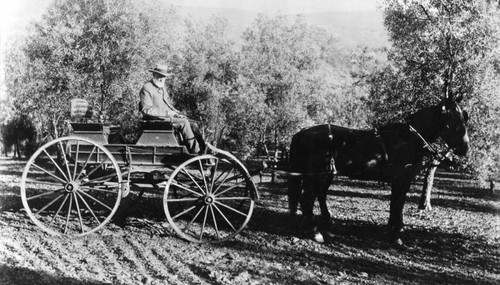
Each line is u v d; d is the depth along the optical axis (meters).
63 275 5.94
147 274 6.22
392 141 8.73
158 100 8.47
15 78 17.66
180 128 8.20
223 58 28.03
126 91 17.98
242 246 8.07
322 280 6.37
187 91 26.27
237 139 22.64
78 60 16.83
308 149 8.60
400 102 14.45
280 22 25.23
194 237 8.45
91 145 7.96
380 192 22.61
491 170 15.38
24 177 7.66
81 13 17.42
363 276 6.72
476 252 8.70
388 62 15.25
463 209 16.53
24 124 36.09
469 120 13.52
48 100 18.33
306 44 25.28
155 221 9.75
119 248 7.46
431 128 8.86
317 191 8.73
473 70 12.80
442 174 39.84
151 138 7.99
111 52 17.28
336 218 11.87
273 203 14.45
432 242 9.38
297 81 23.12
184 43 27.69
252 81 23.34
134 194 14.63
